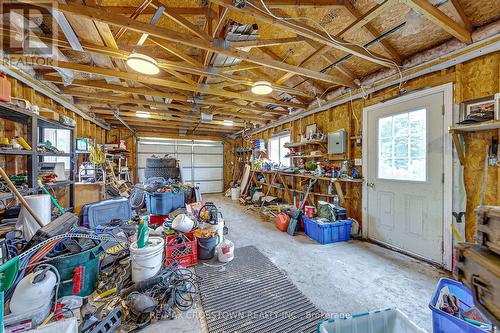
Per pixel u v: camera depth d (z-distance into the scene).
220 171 9.00
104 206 3.09
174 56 3.00
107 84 3.42
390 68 2.89
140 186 4.33
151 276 1.92
